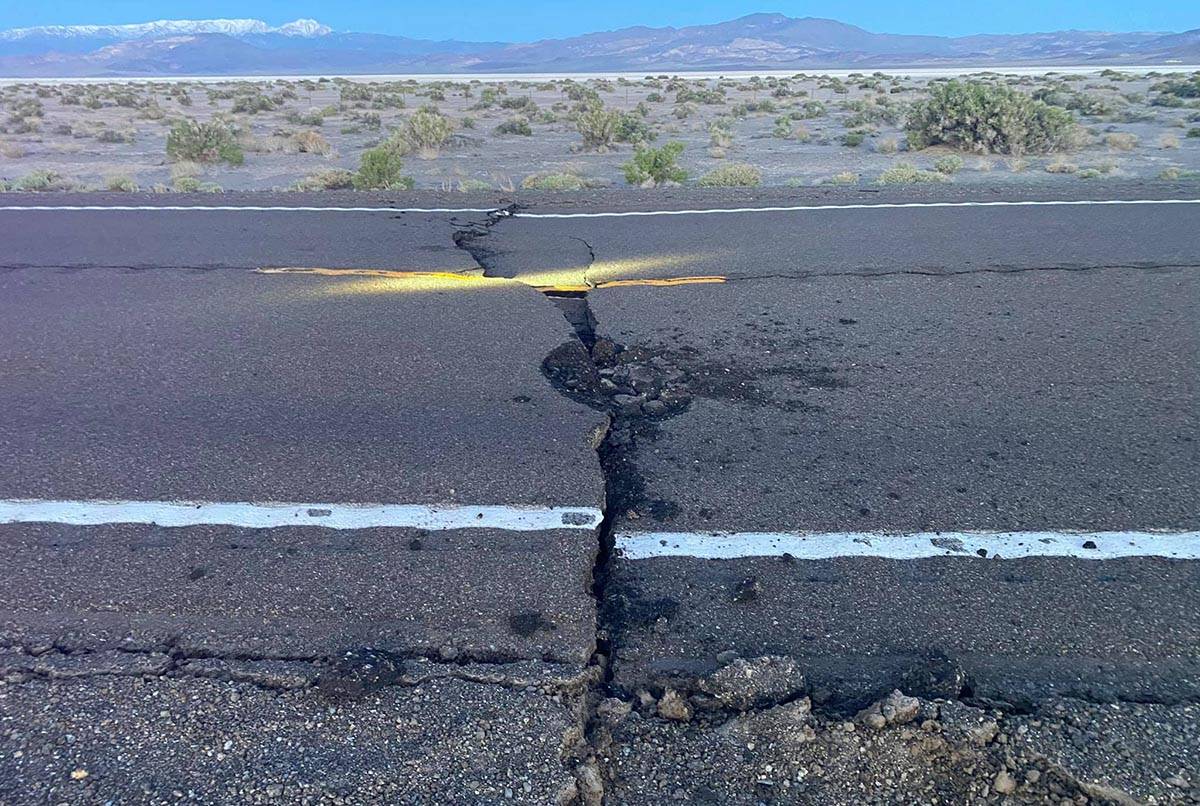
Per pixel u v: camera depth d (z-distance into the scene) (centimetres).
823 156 1917
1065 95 3125
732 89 4900
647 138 2294
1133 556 288
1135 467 348
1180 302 557
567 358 474
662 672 238
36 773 200
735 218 837
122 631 250
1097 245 701
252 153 2098
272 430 386
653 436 382
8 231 789
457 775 201
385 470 348
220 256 698
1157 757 206
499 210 889
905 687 230
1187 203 870
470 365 464
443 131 2114
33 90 5022
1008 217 816
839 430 385
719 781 203
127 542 296
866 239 737
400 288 606
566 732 214
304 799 194
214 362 470
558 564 285
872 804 197
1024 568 282
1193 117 2511
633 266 661
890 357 471
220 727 214
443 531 304
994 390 426
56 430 385
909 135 1986
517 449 367
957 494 329
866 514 315
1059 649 245
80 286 612
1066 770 203
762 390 430
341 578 276
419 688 228
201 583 273
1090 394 420
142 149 2195
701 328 519
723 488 336
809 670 238
